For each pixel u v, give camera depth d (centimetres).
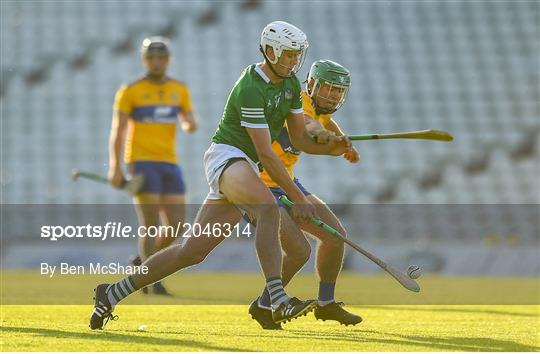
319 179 7431
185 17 8675
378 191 7444
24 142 7812
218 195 1830
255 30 8625
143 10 8688
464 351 1503
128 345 1488
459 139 7875
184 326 2053
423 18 8706
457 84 8275
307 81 2061
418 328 2075
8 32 8494
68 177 7575
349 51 8488
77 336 1673
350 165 7512
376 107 8094
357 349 1488
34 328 1884
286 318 1725
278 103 1830
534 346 1633
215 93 8175
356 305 3066
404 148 7750
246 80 1788
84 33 8538
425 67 8388
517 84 8294
